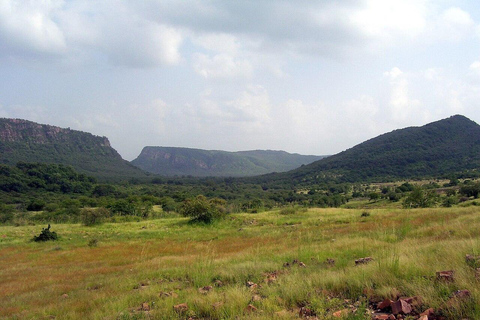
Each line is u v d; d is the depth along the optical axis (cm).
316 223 2452
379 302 500
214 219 3048
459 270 519
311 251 1088
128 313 591
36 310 715
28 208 6488
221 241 1891
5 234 2823
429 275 560
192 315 543
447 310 403
